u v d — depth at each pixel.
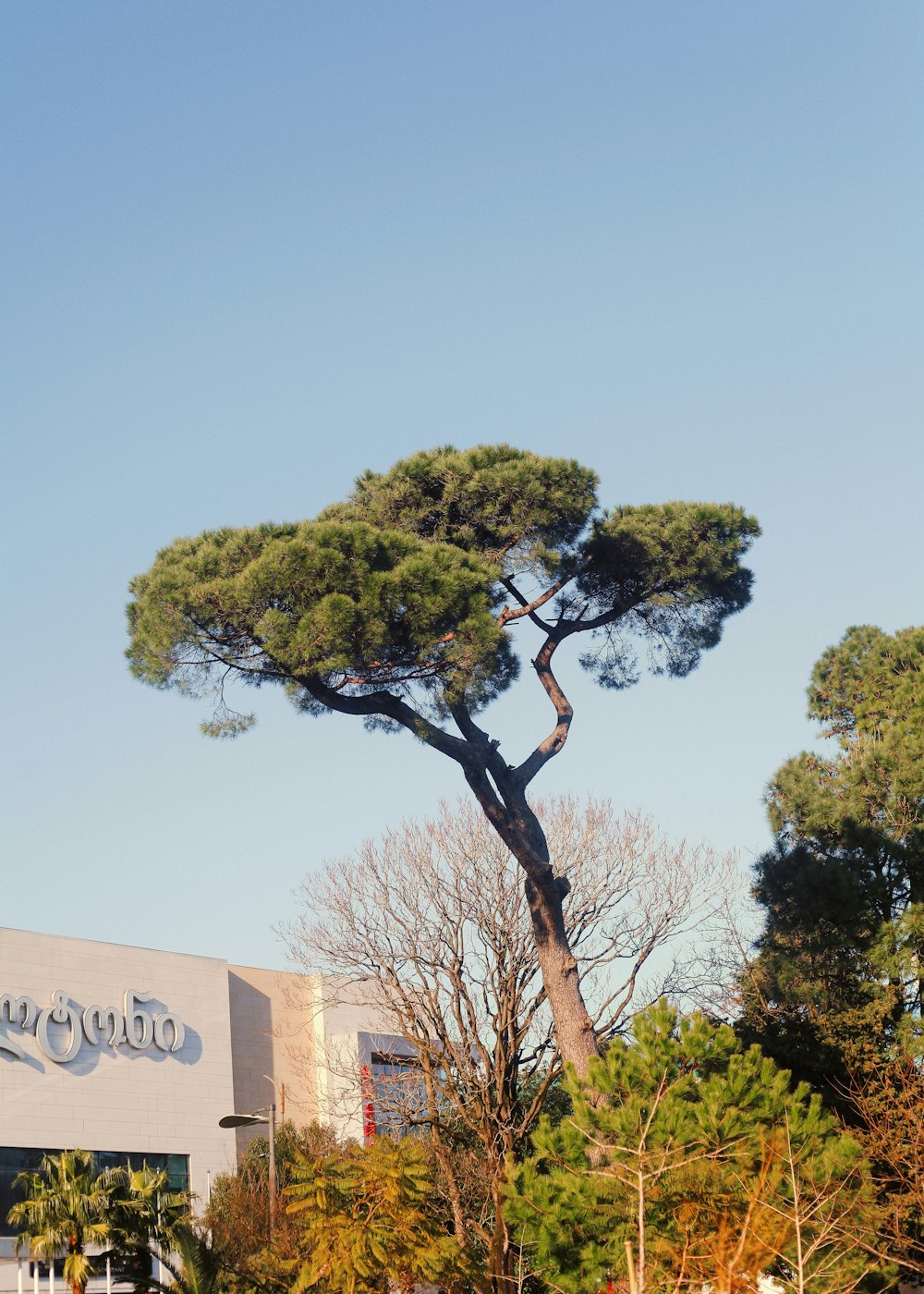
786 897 31.62
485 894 29.56
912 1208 22.33
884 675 37.25
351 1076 34.06
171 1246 32.31
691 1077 18.20
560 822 30.69
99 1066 46.38
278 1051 53.09
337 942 30.41
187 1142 48.34
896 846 31.23
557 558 23.91
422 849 30.47
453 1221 26.81
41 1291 39.09
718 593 26.03
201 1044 50.03
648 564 25.09
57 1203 32.69
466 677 21.73
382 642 21.00
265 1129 52.31
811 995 29.31
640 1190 12.73
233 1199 39.75
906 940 29.39
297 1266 22.48
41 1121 43.97
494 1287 22.58
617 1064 18.36
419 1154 21.03
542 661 25.59
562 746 24.81
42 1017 44.91
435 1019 28.97
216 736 23.39
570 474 23.77
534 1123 29.03
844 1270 16.05
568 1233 17.00
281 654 20.83
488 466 24.67
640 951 29.88
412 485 24.66
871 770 32.94
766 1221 14.67
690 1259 13.84
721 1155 16.44
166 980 49.72
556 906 23.83
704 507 25.28
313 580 21.08
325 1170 20.94
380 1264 19.70
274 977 54.72
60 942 46.56
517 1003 28.56
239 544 21.98
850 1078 27.64
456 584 21.27
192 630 21.66
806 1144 17.03
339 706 22.67
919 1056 27.31
